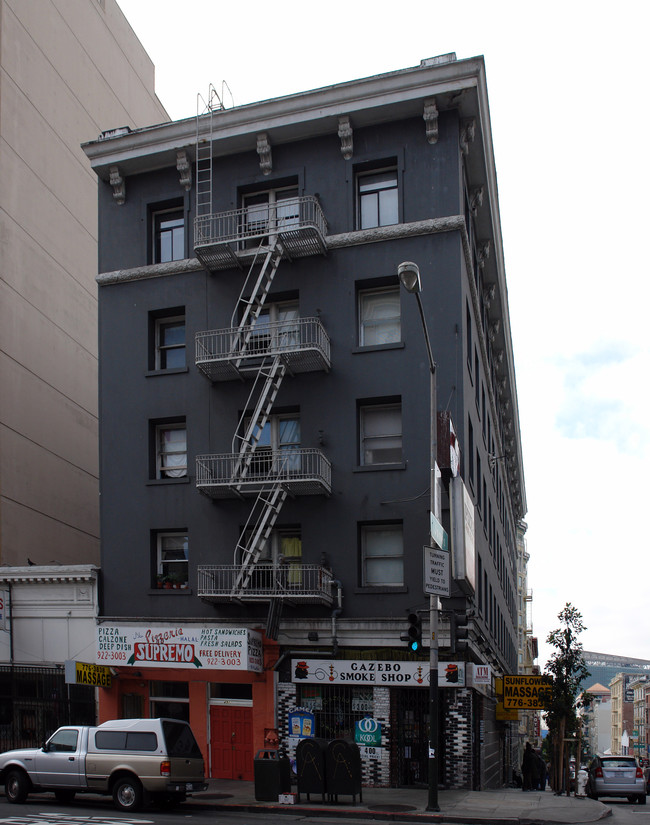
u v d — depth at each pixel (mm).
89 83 42500
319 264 26234
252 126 27109
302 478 23656
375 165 26516
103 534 27109
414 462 24234
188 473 26531
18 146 36062
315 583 24016
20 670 26422
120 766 17469
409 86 25594
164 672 25078
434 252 25328
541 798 21547
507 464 54656
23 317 35250
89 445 39344
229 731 24531
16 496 33500
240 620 24828
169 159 28609
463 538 22641
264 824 15398
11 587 27469
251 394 25000
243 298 26891
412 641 18422
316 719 23641
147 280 28281
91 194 41688
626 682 174875
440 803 18969
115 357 28109
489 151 28047
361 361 25281
